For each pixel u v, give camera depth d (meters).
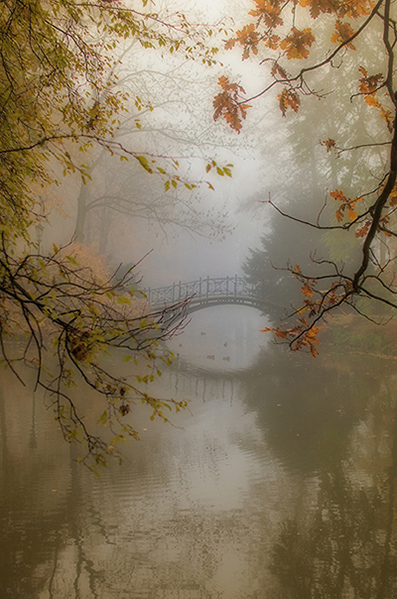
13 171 3.73
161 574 5.63
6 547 6.07
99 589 5.30
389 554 6.12
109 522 6.73
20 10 3.34
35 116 3.88
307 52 3.05
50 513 6.88
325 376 16.72
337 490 7.90
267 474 8.52
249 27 3.09
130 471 8.44
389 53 2.62
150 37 4.09
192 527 6.67
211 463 8.94
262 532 6.64
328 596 5.30
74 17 3.67
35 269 2.35
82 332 2.47
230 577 5.58
